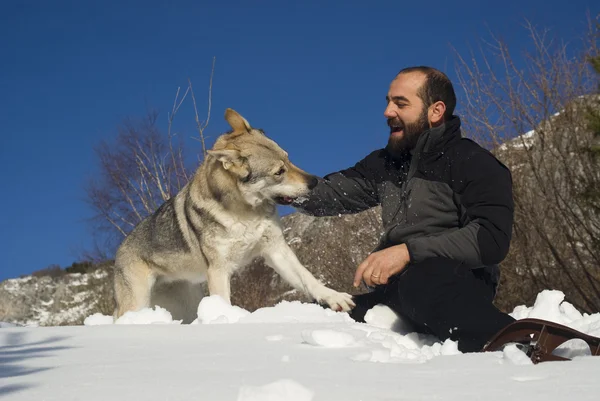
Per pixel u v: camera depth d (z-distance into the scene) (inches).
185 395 69.5
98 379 80.1
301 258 488.7
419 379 76.2
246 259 208.7
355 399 66.0
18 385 78.5
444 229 148.4
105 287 586.6
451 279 126.0
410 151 161.2
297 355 96.5
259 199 197.6
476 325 116.6
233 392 70.2
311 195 189.2
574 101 408.2
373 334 122.0
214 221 200.4
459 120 152.3
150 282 229.8
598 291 384.2
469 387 70.7
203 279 220.8
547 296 145.0
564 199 400.8
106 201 542.9
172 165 522.6
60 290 733.9
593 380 70.6
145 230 229.0
